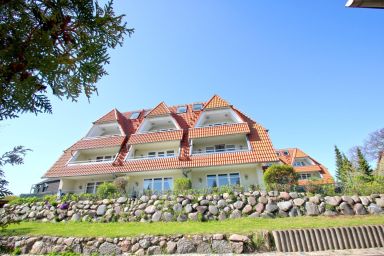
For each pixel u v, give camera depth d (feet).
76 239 39.22
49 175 69.31
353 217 41.78
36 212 55.93
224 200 49.70
